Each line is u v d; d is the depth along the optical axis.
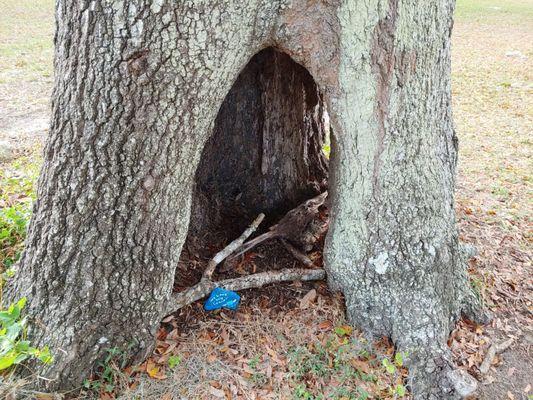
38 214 2.15
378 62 2.21
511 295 3.23
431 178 2.55
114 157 1.99
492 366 2.69
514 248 3.74
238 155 3.47
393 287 2.63
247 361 2.47
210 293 2.71
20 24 12.38
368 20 2.13
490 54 11.45
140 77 1.89
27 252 2.22
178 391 2.29
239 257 3.08
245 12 2.02
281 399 2.32
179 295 2.58
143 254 2.19
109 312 2.21
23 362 2.08
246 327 2.65
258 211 3.52
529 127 6.74
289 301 2.83
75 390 2.21
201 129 2.15
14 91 7.17
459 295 2.88
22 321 1.96
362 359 2.57
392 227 2.55
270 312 2.76
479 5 20.12
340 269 2.74
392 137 2.38
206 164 3.41
